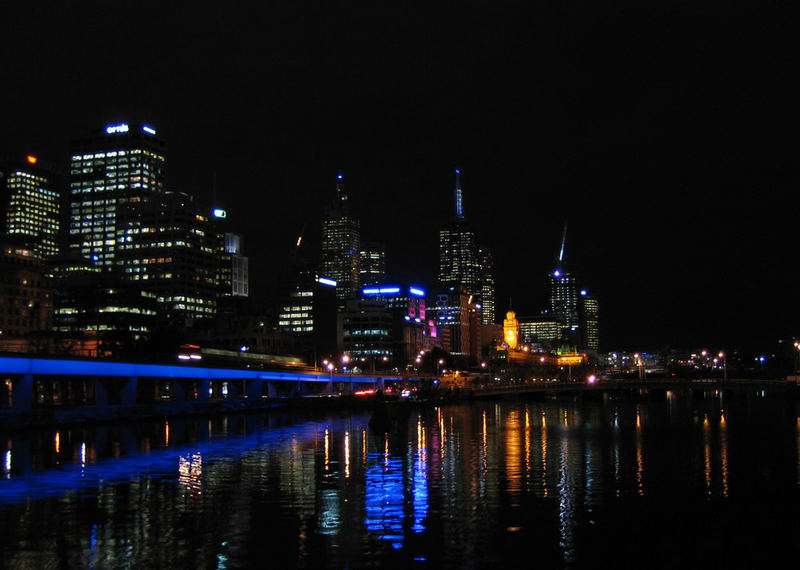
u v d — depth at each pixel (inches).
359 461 3152.1
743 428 5113.2
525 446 3850.9
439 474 2760.8
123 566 1540.4
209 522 1913.1
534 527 1887.3
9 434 4431.6
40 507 2097.7
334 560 1588.3
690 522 1959.9
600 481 2598.4
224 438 4281.5
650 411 7810.0
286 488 2426.2
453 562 1588.3
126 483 2518.5
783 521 1979.6
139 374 6131.9
